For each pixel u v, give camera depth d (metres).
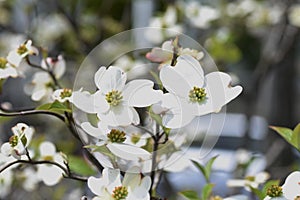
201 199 1.04
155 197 0.91
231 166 1.74
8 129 2.01
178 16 1.82
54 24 2.35
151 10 2.48
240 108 2.43
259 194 1.01
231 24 2.19
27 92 1.07
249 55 3.07
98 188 0.85
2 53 2.19
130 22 2.55
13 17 2.44
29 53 1.02
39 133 1.99
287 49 2.09
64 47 2.35
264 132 2.36
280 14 2.12
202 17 1.93
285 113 2.42
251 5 2.21
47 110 0.92
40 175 1.04
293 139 0.95
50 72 1.06
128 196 0.84
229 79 0.84
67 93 0.92
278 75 2.42
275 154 1.98
